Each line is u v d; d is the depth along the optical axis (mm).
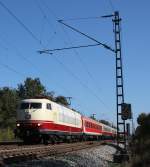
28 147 29812
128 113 27766
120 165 23359
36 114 36562
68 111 46969
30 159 23281
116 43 30688
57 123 40156
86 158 28531
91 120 66188
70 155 28938
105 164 25969
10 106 92000
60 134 41719
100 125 76375
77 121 52531
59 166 20734
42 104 37000
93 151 37781
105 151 41719
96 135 70438
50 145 35969
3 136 67000
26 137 36969
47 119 37125
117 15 30828
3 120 86188
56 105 40500
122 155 26750
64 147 35281
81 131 55875
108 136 90812
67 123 45438
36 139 37000
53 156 27266
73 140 52469
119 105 30203
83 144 47094
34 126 36312
